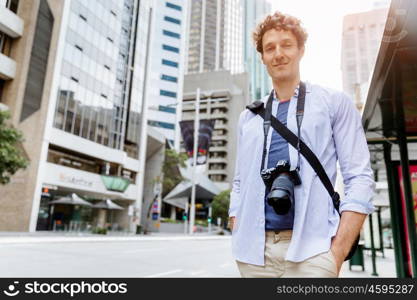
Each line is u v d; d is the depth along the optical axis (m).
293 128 1.30
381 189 9.38
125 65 35.22
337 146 1.29
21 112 23.14
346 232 1.08
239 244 1.31
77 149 27.47
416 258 4.67
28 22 24.14
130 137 35.56
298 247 1.13
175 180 38.38
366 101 3.67
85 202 24.92
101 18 31.69
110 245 16.48
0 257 9.68
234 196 1.54
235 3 156.25
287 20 1.45
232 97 84.75
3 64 22.67
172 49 66.88
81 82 28.62
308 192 1.19
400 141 4.72
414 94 3.38
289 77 1.41
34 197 23.31
